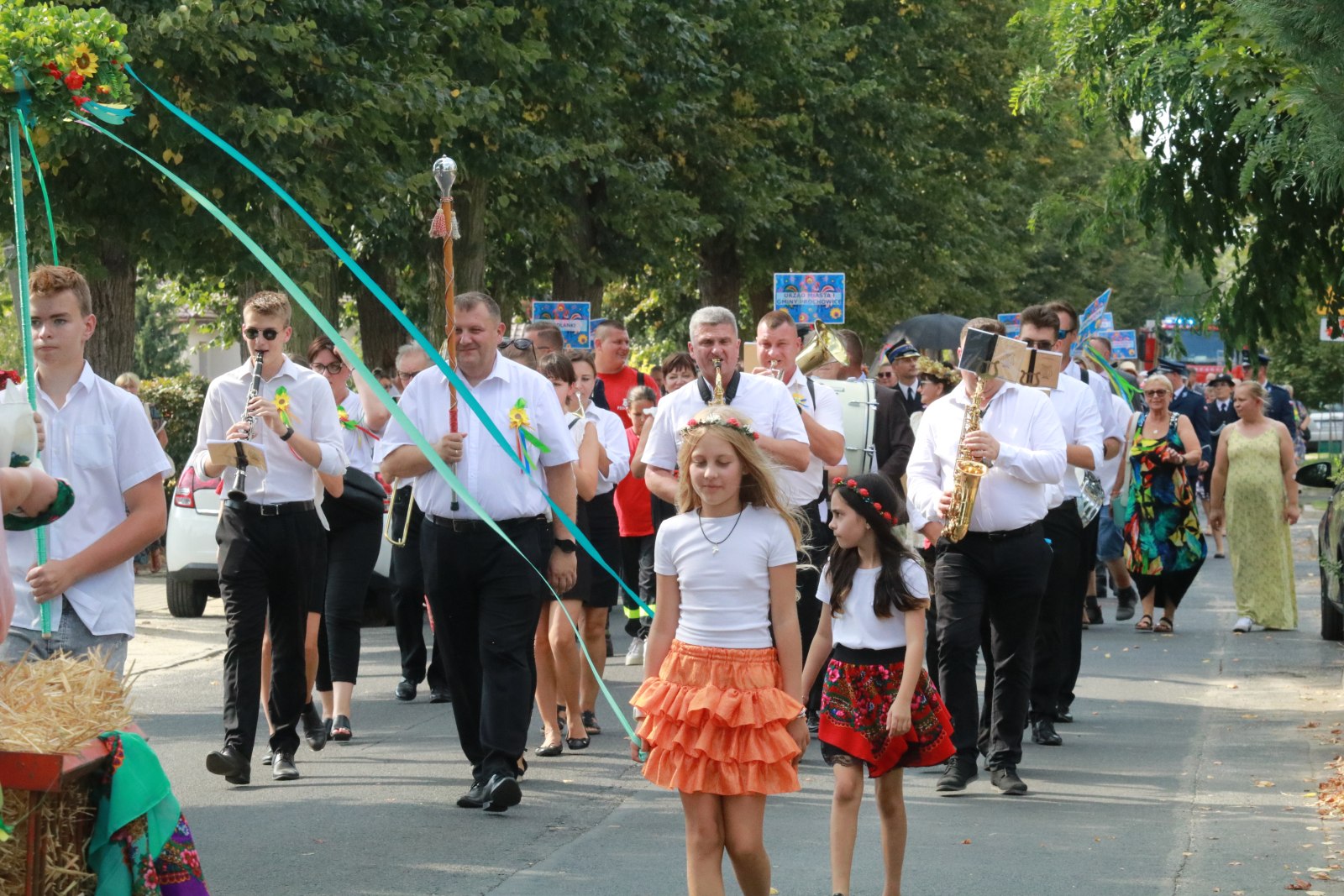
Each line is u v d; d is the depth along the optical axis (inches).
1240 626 1007.6
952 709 572.1
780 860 478.6
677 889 442.0
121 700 280.7
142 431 411.2
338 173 1245.7
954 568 571.5
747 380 581.9
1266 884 444.1
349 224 1398.9
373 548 679.1
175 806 286.2
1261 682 810.8
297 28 1133.1
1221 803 548.4
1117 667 864.3
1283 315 820.6
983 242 2679.6
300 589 573.6
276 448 564.4
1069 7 876.6
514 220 1724.9
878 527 441.4
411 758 629.9
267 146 1158.3
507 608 535.5
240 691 566.9
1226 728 687.1
